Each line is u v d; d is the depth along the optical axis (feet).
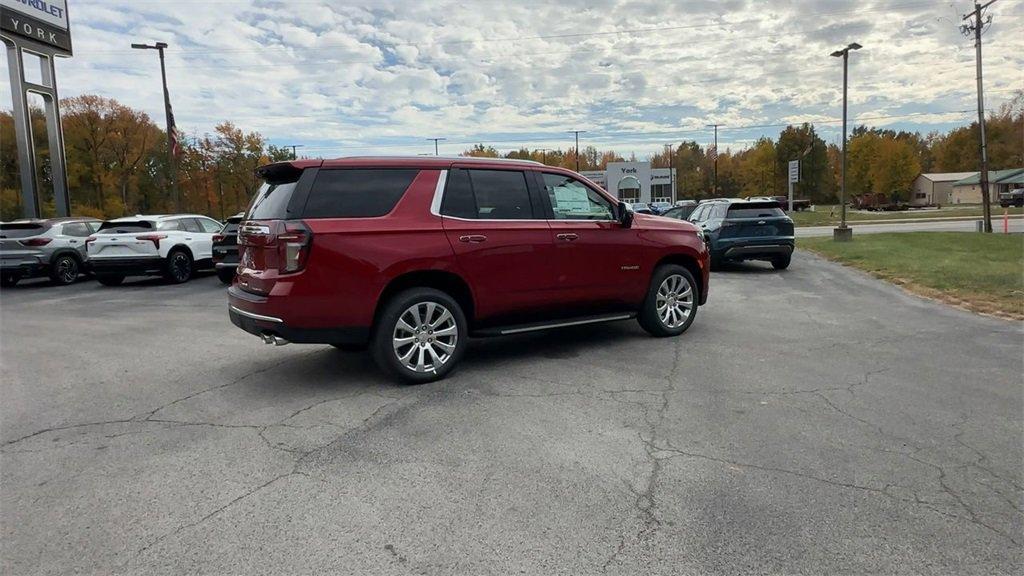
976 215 143.02
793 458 11.73
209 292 41.52
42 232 48.42
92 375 18.94
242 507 10.17
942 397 15.15
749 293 33.60
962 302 28.63
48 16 69.46
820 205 281.33
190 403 15.76
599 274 20.12
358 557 8.68
